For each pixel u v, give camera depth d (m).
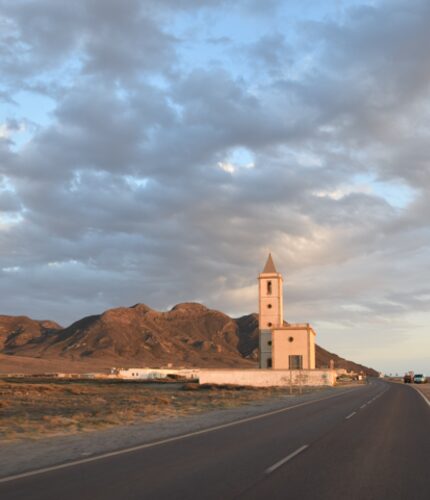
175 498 9.37
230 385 77.19
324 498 9.41
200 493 9.74
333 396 50.91
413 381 115.31
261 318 99.62
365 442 17.16
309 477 11.27
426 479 11.16
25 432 20.61
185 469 12.17
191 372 130.50
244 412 31.34
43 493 9.82
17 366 158.38
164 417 27.86
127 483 10.64
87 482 10.79
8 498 9.45
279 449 15.48
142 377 126.88
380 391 63.06
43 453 15.12
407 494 9.77
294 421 25.00
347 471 12.00
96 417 27.22
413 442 17.22
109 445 16.66
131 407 35.06
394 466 12.71
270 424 23.52
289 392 61.00
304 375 81.88
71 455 14.65
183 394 57.09
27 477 11.42
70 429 21.73
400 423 23.84
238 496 9.52
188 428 21.97
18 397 49.50
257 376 81.44
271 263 102.12
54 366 168.62
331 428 21.69
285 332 94.31
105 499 9.31
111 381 103.19
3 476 11.60
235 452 14.88
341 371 166.75
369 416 27.77
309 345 93.25
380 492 9.91
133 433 20.14
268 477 11.25
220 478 11.12
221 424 23.67
